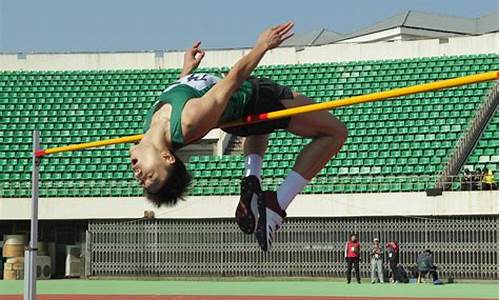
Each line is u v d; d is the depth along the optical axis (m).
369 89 31.77
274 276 26.16
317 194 25.78
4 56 34.03
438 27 40.31
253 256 26.34
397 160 27.84
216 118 6.35
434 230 24.97
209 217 26.45
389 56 32.75
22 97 32.69
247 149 7.25
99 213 26.97
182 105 6.38
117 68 33.97
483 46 32.06
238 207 6.97
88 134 30.92
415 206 25.03
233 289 22.83
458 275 24.70
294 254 26.08
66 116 31.72
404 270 25.00
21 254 27.14
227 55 33.91
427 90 7.28
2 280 26.53
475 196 24.47
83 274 27.28
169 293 21.59
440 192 24.78
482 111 28.83
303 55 33.53
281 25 6.39
